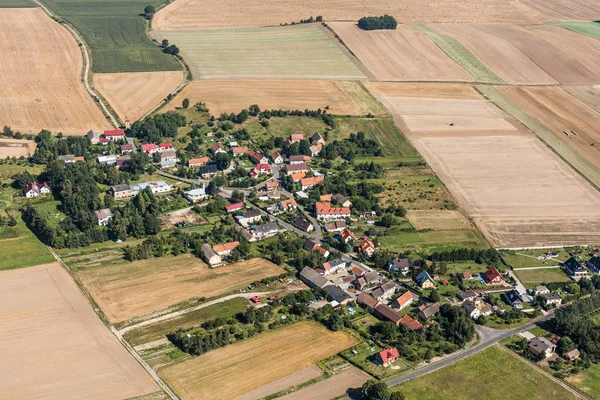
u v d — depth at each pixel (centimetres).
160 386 17725
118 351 19038
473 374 18975
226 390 17700
